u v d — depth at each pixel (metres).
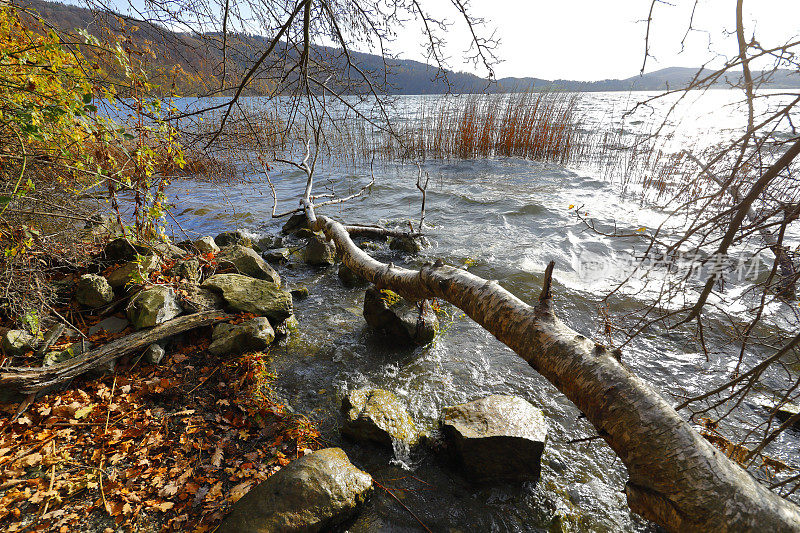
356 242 7.58
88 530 2.30
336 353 4.18
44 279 3.75
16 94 2.75
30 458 2.66
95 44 3.03
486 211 9.53
